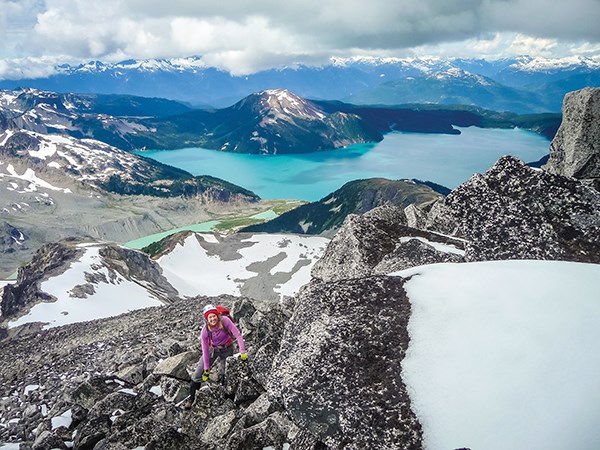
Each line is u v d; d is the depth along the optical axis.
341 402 3.93
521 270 4.55
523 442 3.15
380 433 3.64
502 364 3.66
